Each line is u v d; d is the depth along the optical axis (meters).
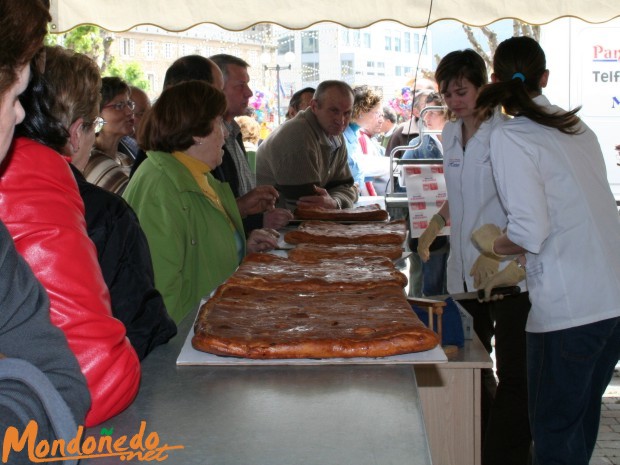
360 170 6.02
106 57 9.76
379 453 0.90
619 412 3.79
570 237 2.16
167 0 4.25
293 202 3.82
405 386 1.14
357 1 4.37
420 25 4.41
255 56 11.95
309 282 1.80
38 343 0.80
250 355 1.25
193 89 2.32
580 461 2.24
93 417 0.97
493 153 2.19
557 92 5.53
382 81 13.20
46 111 1.05
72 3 4.20
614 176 5.51
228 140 3.46
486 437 2.75
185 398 1.10
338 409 1.04
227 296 1.67
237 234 2.58
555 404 2.22
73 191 1.01
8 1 0.68
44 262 0.94
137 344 1.26
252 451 0.91
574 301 2.16
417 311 1.89
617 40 5.45
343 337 1.29
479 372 2.08
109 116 3.00
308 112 3.93
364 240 2.67
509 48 2.48
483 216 2.92
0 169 0.95
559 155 2.17
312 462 0.88
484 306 3.08
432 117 6.02
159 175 2.16
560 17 4.36
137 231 1.25
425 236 3.30
